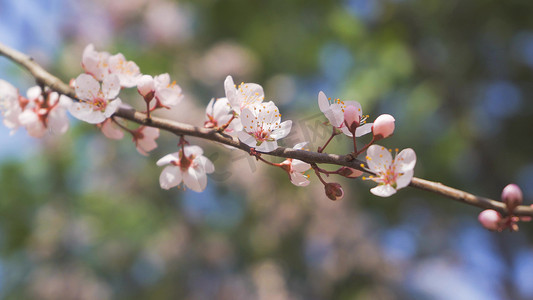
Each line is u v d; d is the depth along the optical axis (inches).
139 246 322.3
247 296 319.9
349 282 342.6
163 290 326.0
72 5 299.1
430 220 354.3
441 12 315.0
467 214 342.0
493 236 329.1
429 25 319.6
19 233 279.9
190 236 326.3
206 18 351.3
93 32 295.0
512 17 300.0
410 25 320.8
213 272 330.0
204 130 70.5
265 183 310.5
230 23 349.4
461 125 318.7
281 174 308.0
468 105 322.3
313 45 341.1
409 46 323.6
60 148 288.2
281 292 315.3
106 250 315.9
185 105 298.4
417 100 322.3
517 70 322.0
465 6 305.4
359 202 334.0
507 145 331.0
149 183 317.4
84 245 310.2
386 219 347.9
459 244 360.5
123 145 299.4
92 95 72.6
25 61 82.1
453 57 321.1
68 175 297.7
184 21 331.0
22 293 295.1
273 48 351.3
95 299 305.7
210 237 326.6
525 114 328.2
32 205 285.3
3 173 279.6
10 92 84.9
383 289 344.8
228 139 68.7
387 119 62.5
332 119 65.1
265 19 341.4
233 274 329.1
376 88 313.1
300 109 326.6
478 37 316.8
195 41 345.4
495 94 337.7
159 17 313.1
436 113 329.4
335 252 334.6
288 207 317.4
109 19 307.0
